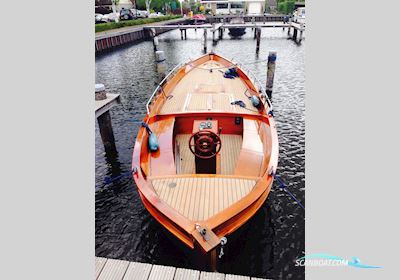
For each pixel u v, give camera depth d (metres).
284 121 10.05
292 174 7.07
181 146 6.97
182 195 4.60
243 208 4.05
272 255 4.99
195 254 3.75
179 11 55.34
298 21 33.16
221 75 10.57
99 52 22.12
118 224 5.68
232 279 3.07
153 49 24.33
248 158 5.67
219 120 7.23
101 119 7.57
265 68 17.55
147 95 12.66
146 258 5.00
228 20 44.69
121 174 7.17
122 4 44.09
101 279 3.08
